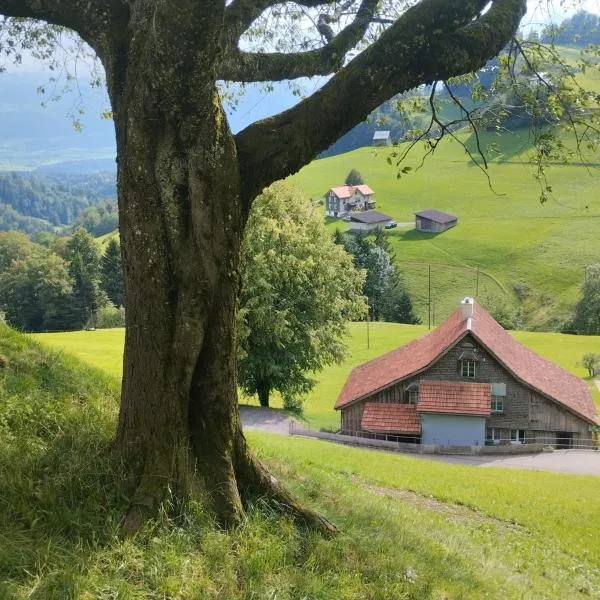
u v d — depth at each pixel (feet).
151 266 21.36
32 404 27.58
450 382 144.87
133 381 22.33
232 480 22.88
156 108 20.25
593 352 233.76
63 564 18.22
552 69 31.32
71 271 351.46
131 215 21.34
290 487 29.19
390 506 39.37
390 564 23.79
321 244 145.59
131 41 20.88
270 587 20.12
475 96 32.91
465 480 75.10
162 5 18.19
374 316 330.75
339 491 33.37
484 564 31.81
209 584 19.52
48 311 343.87
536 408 144.05
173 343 21.76
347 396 154.30
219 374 22.67
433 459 124.98
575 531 56.49
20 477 21.34
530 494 71.15
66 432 25.49
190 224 21.40
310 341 139.33
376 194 517.96
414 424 143.43
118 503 21.16
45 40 31.99
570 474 98.27
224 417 23.04
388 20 30.37
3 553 17.80
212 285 21.80
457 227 435.12
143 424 22.24
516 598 27.63
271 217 139.54
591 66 31.09
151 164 20.85
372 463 75.72
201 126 20.62
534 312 339.77
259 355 139.85
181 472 21.93
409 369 147.64
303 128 22.94
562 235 401.70
